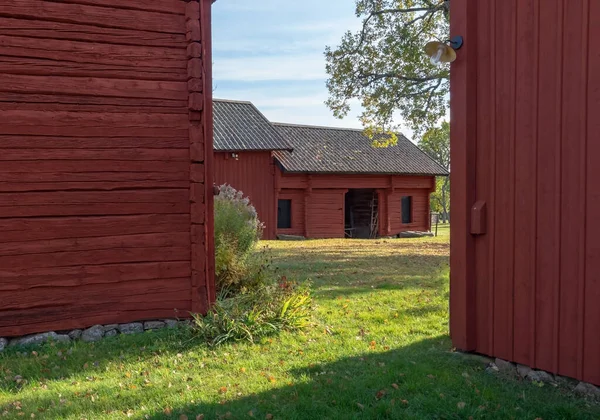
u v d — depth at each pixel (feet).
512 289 14.24
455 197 15.56
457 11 15.29
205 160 20.57
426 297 25.70
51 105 18.69
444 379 13.83
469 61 14.99
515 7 13.99
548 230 13.32
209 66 20.71
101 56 19.29
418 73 62.39
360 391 13.23
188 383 14.40
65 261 18.83
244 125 71.41
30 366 16.16
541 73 13.39
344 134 89.66
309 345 17.89
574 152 12.72
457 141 15.40
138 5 19.77
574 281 12.77
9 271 18.15
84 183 19.07
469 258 15.25
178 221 20.38
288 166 70.08
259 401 12.84
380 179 80.59
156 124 20.03
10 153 18.19
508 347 14.39
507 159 14.29
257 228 30.81
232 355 16.93
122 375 15.35
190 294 20.48
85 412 12.57
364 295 26.23
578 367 12.70
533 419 11.43
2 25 18.07
